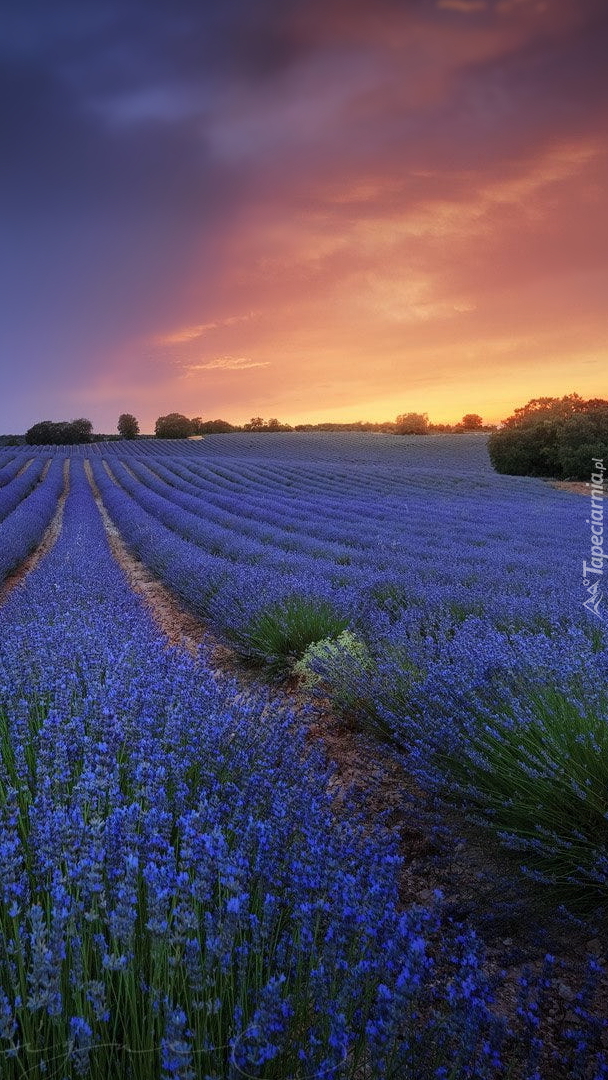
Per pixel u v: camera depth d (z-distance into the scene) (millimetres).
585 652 3967
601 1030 1945
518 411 52812
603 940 2338
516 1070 1781
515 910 2457
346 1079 1418
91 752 2539
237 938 1722
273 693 5340
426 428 108938
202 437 99062
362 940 1761
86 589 8492
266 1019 1302
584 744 2758
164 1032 1366
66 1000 1465
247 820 2287
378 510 24594
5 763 2654
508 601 7062
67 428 104750
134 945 1646
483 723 3244
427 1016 1869
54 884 1644
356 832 2484
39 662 3646
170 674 3666
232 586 8180
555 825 2734
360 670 4566
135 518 20891
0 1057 1239
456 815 3178
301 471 46500
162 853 2037
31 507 24203
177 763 2570
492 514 23969
